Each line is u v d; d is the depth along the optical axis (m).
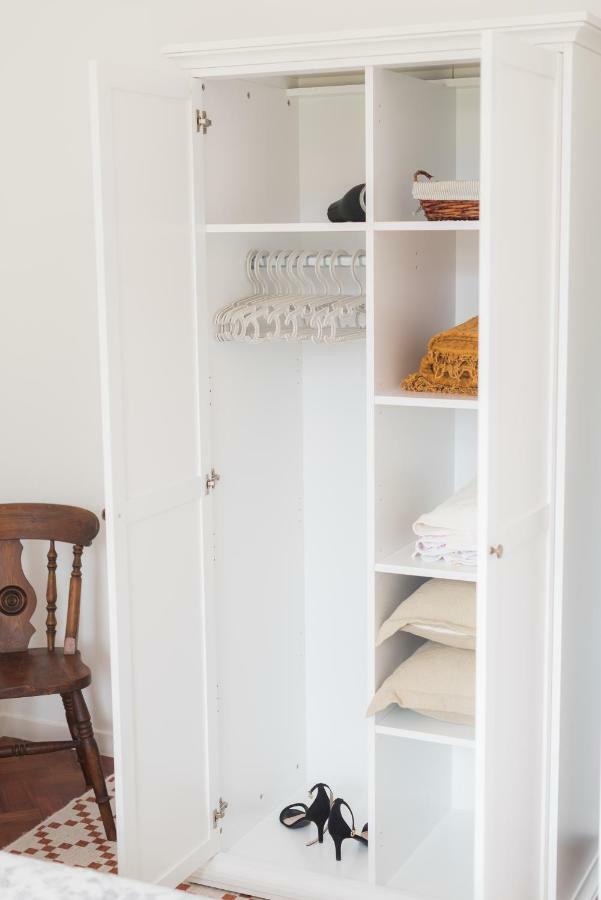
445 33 2.51
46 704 4.04
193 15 3.49
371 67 2.65
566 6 3.05
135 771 2.83
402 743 3.07
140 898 1.87
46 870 1.95
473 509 2.79
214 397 3.07
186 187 2.87
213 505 3.11
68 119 3.66
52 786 3.73
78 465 3.87
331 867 3.13
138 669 2.82
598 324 2.80
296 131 3.39
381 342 2.79
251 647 3.34
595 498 2.90
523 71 2.28
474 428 3.28
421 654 2.91
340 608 3.59
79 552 3.55
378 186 2.72
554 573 2.69
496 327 2.25
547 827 2.81
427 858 3.15
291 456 3.49
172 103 2.79
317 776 3.71
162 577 2.89
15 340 3.87
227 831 3.25
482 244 2.20
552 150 2.46
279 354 3.38
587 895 3.05
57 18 3.63
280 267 3.16
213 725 3.13
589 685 2.98
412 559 2.86
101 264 2.59
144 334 2.75
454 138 3.19
